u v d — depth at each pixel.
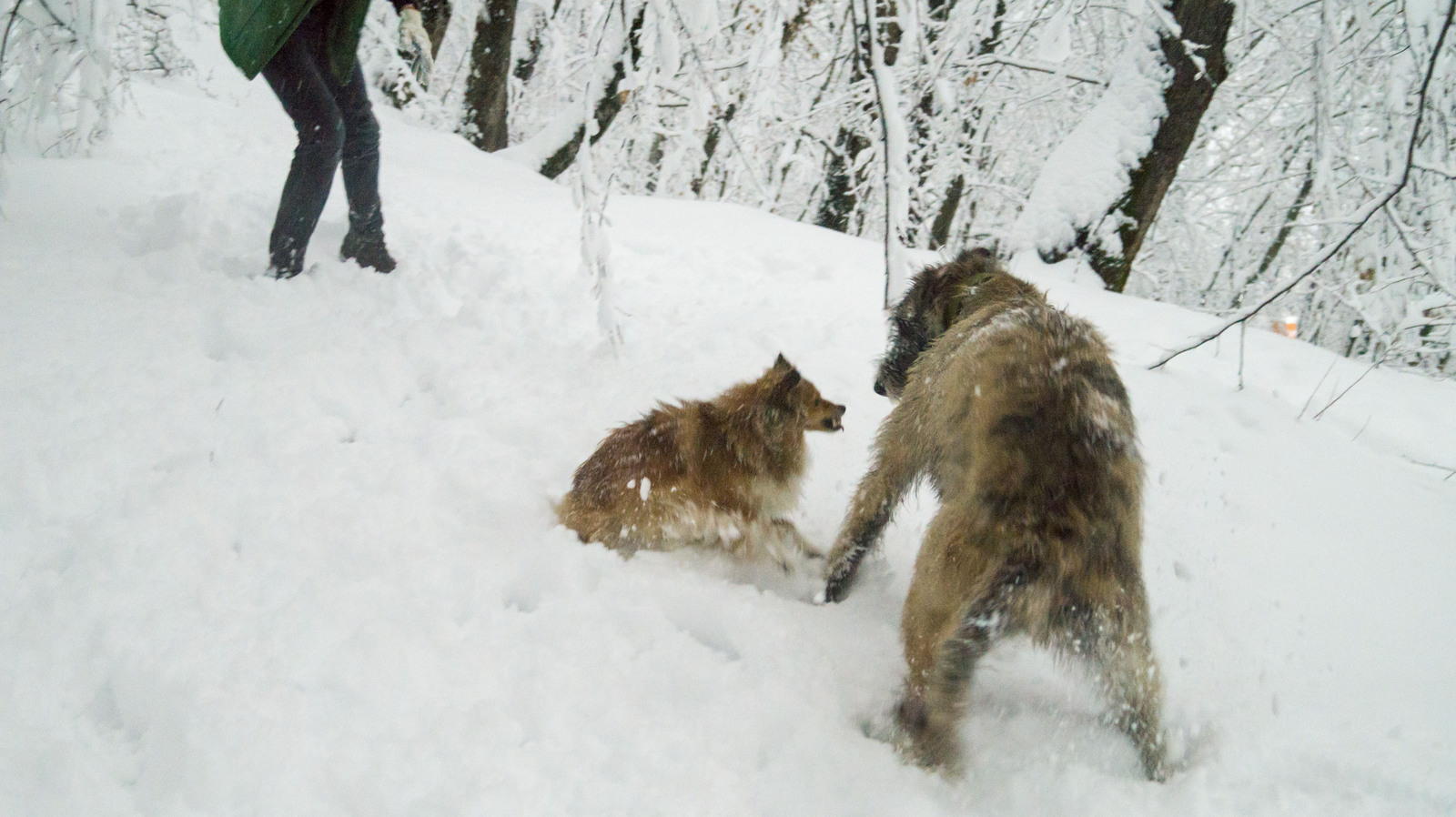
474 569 3.04
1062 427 2.46
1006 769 2.47
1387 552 3.70
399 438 3.83
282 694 2.32
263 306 4.49
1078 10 8.25
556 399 4.41
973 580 2.39
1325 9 7.56
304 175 4.56
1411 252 6.36
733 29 10.03
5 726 2.14
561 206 7.92
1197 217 13.12
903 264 3.89
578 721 2.43
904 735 2.49
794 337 5.34
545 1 12.83
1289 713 2.79
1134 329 6.23
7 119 5.05
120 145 6.65
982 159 13.52
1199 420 4.61
